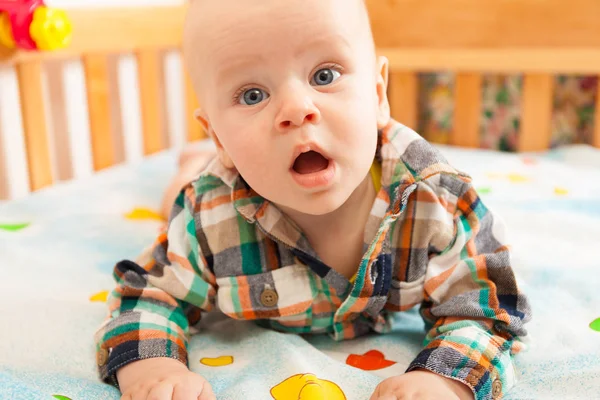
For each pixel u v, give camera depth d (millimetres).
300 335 801
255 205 736
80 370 739
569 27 1562
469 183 752
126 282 751
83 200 1385
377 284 718
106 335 702
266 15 622
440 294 725
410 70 1761
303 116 611
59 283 972
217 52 641
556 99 1903
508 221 1165
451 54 1691
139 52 1718
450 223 735
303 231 734
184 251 767
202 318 854
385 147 743
